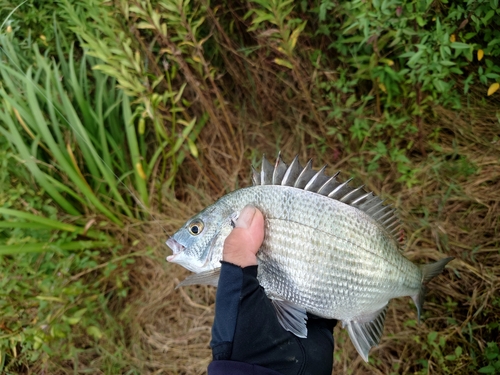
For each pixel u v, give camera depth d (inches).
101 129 124.3
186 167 140.9
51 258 123.6
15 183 128.4
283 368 60.3
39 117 115.0
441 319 108.3
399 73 105.7
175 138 133.6
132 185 138.3
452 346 105.3
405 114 120.7
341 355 109.8
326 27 116.1
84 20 116.8
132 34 115.4
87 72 134.3
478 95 120.6
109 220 131.6
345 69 119.2
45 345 111.0
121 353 120.6
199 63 116.4
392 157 119.4
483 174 115.0
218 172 137.3
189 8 109.7
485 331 103.7
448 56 105.3
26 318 116.9
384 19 100.1
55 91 123.1
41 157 130.7
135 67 107.7
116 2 102.2
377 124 121.7
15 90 118.6
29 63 129.6
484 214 113.5
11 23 124.9
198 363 119.3
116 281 126.4
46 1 128.8
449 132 124.0
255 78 131.0
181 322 126.0
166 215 135.7
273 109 136.1
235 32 129.6
